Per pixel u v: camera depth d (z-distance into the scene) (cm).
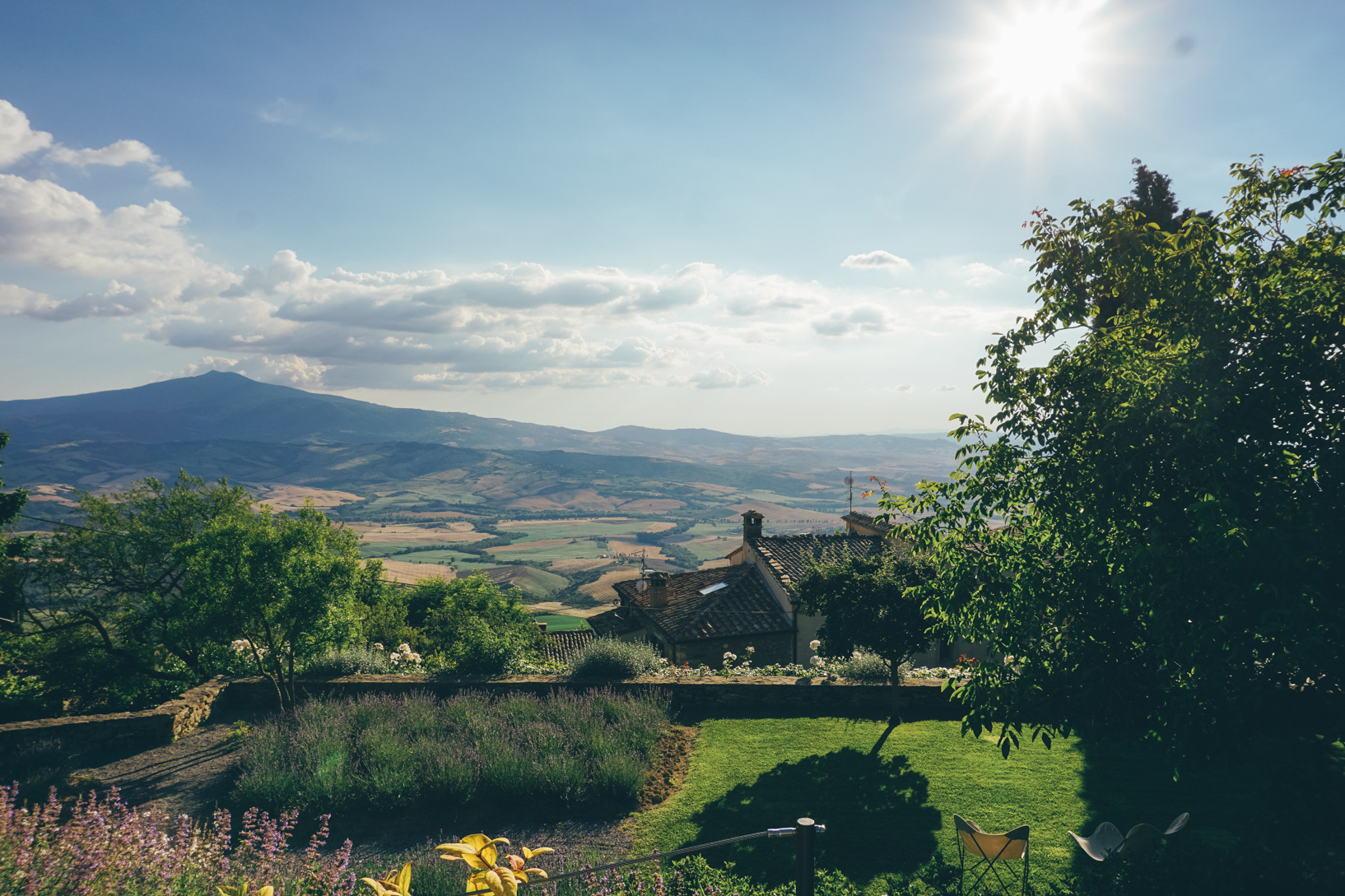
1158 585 576
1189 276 663
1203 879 641
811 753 1259
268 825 729
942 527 809
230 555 1382
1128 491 651
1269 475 590
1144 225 722
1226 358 607
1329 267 599
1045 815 984
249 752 1208
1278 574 521
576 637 3647
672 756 1259
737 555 3378
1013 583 743
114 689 2666
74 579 2700
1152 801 1016
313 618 1412
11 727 1245
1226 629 542
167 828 961
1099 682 677
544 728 1268
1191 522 612
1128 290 749
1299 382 588
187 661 2444
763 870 861
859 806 1034
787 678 1623
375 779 1058
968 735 1326
